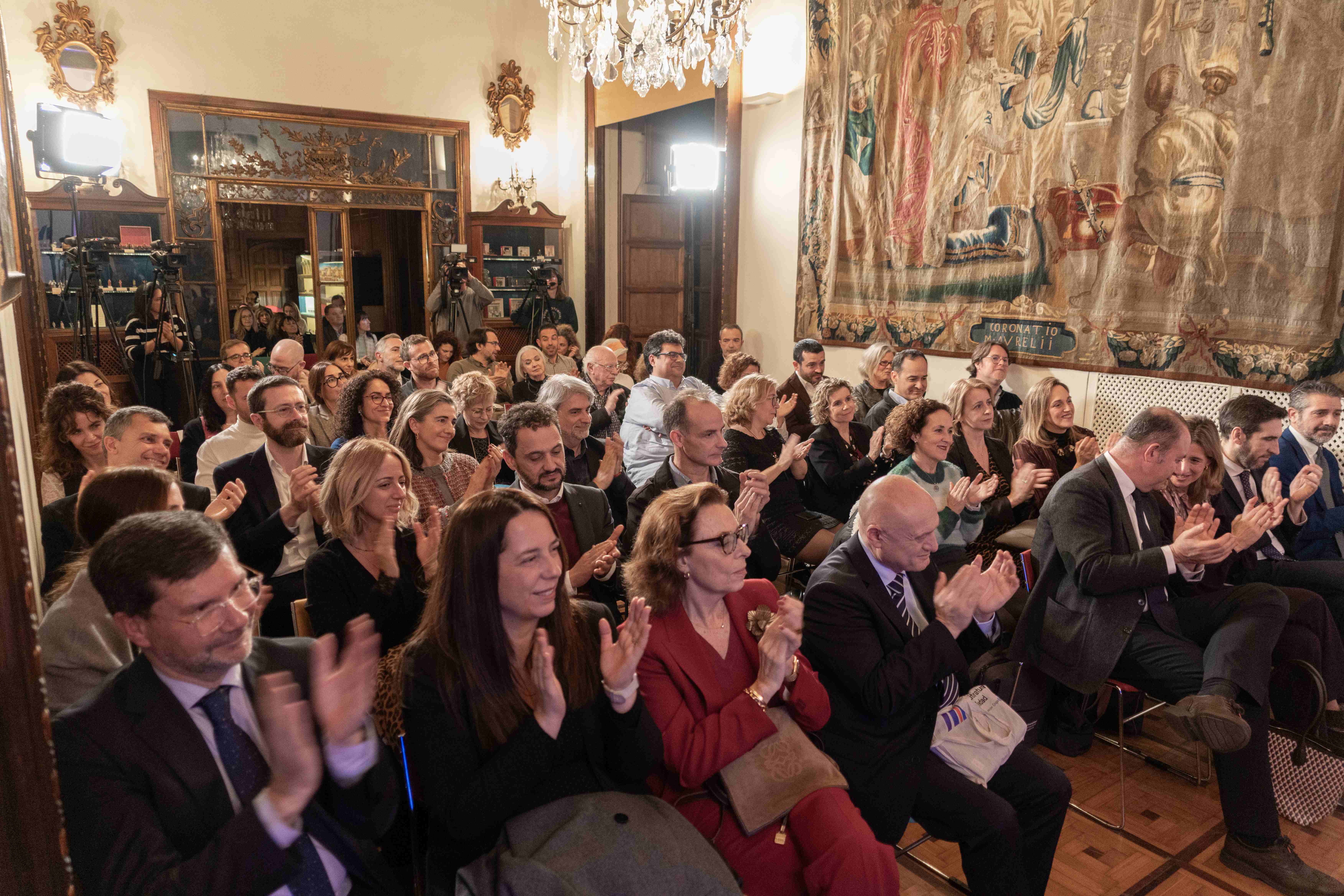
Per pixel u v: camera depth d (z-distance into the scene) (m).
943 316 6.15
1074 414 4.37
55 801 0.95
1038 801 2.37
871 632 2.30
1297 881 2.54
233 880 1.32
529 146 10.26
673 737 1.96
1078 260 5.26
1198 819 2.92
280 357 5.85
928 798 2.26
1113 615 2.83
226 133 8.61
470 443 4.32
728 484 3.54
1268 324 4.43
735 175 7.84
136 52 8.08
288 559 3.16
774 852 1.88
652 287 10.65
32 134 6.67
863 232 6.70
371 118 9.23
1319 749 2.97
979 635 2.52
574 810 1.73
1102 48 5.02
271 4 8.65
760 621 2.19
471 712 1.76
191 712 1.51
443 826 1.80
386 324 9.98
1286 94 4.27
